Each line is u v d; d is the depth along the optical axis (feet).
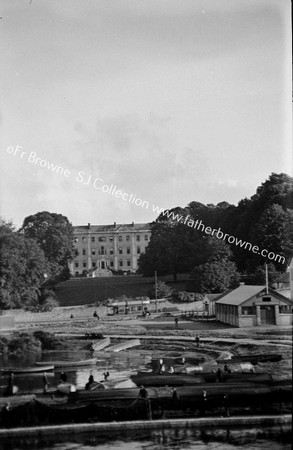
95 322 302.45
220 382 172.96
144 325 290.97
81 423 157.79
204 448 146.61
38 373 205.67
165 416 161.68
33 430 154.71
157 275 388.16
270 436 152.97
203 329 273.33
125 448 148.87
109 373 200.44
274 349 221.87
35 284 334.85
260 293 273.33
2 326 292.40
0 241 323.37
